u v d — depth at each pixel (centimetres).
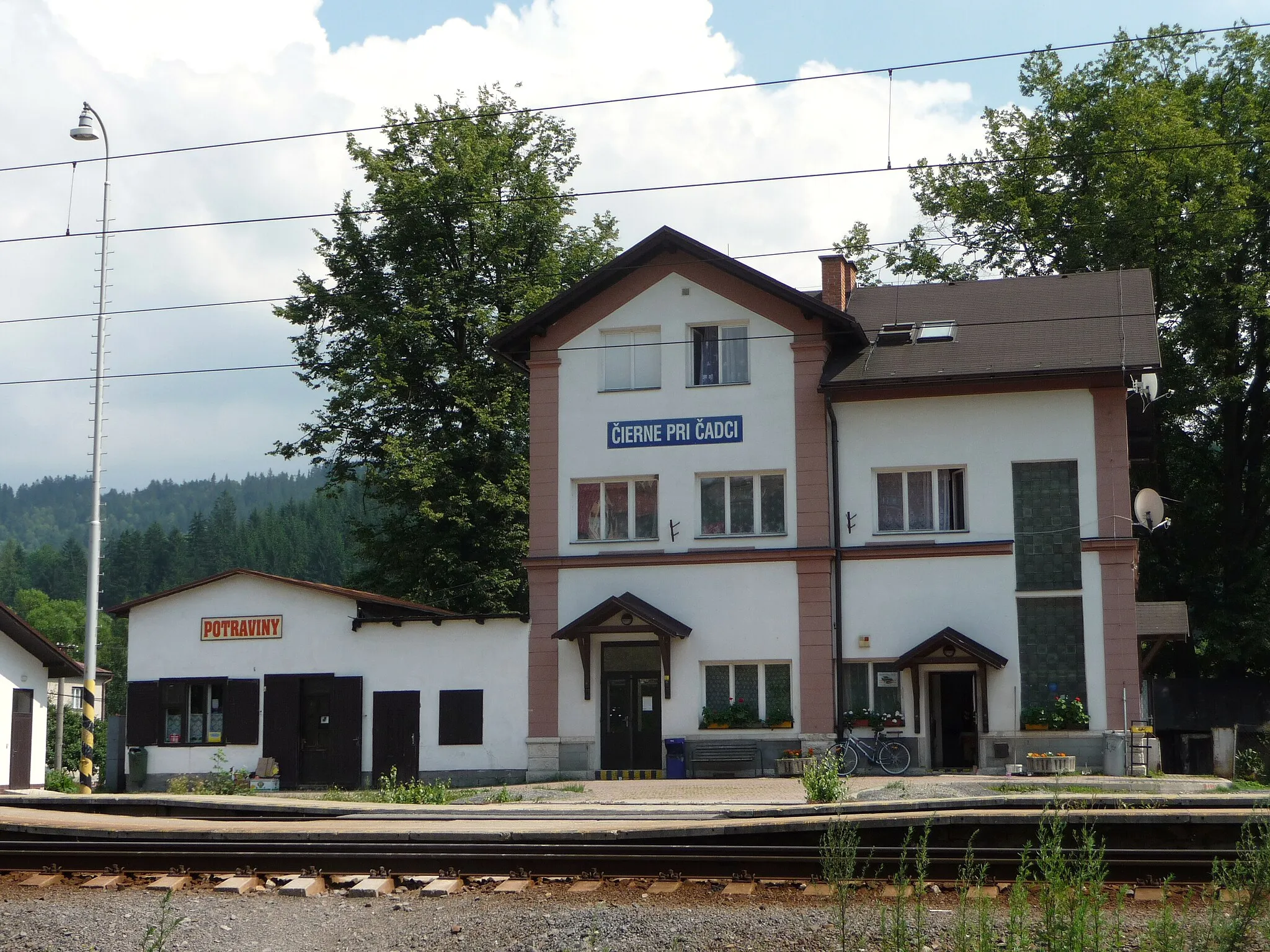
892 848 1415
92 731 2905
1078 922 970
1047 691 2877
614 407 3158
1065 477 2930
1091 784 2433
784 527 3048
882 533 3012
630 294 3175
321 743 3150
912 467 3011
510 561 4056
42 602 11094
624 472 3133
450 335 4200
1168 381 3950
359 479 4216
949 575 2950
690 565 3070
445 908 1317
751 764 2966
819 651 2980
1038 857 1312
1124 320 3075
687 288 3145
